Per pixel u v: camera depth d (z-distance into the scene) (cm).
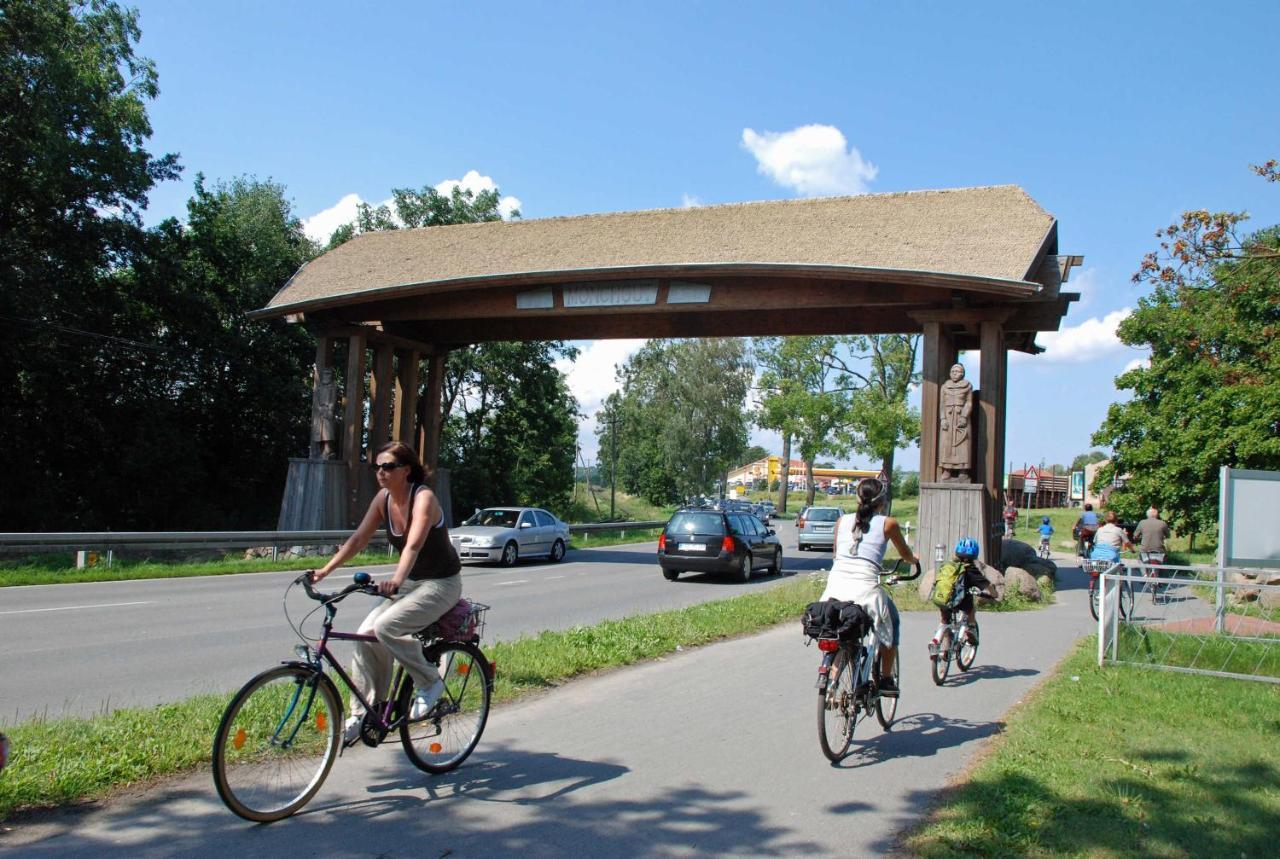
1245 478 1191
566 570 2311
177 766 532
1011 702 760
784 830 462
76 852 413
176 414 3678
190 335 3644
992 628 1213
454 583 524
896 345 5194
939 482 1775
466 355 4962
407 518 506
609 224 2483
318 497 2409
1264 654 864
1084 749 598
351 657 517
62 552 1802
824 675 562
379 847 430
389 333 2514
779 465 8681
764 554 2177
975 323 1895
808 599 1455
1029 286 1677
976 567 877
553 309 2206
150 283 3391
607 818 475
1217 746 612
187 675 852
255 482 4050
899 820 479
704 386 6831
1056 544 4500
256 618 1238
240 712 450
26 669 869
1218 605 943
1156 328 2908
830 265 1820
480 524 2516
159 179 3316
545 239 2469
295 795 477
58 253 3102
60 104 2880
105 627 1138
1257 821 466
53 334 3053
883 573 625
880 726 673
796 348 5216
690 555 1995
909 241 1964
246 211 4278
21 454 3173
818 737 606
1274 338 2623
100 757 521
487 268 2311
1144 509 2878
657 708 717
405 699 519
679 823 470
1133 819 465
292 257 4166
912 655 989
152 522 3600
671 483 8981
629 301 2133
